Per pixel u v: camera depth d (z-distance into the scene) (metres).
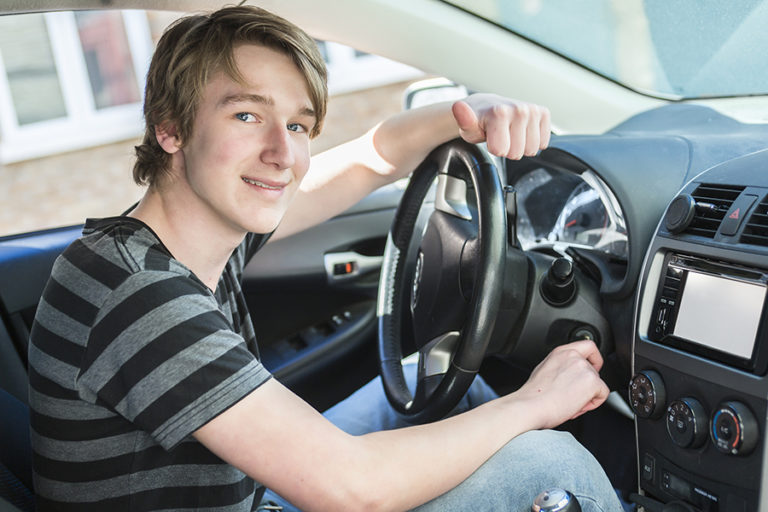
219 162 0.94
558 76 1.58
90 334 0.85
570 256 1.44
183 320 0.84
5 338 1.48
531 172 1.68
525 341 1.32
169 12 1.39
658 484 1.19
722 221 1.09
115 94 5.93
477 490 1.01
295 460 0.85
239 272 1.23
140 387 0.82
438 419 1.24
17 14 1.30
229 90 0.94
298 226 1.46
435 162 1.42
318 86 1.00
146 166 0.97
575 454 1.05
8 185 5.90
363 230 2.08
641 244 1.24
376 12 1.45
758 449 1.00
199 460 0.90
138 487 0.90
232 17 0.95
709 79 1.63
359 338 2.04
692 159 1.29
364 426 1.48
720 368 1.04
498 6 1.54
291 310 2.04
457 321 1.30
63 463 0.90
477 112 1.23
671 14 1.58
